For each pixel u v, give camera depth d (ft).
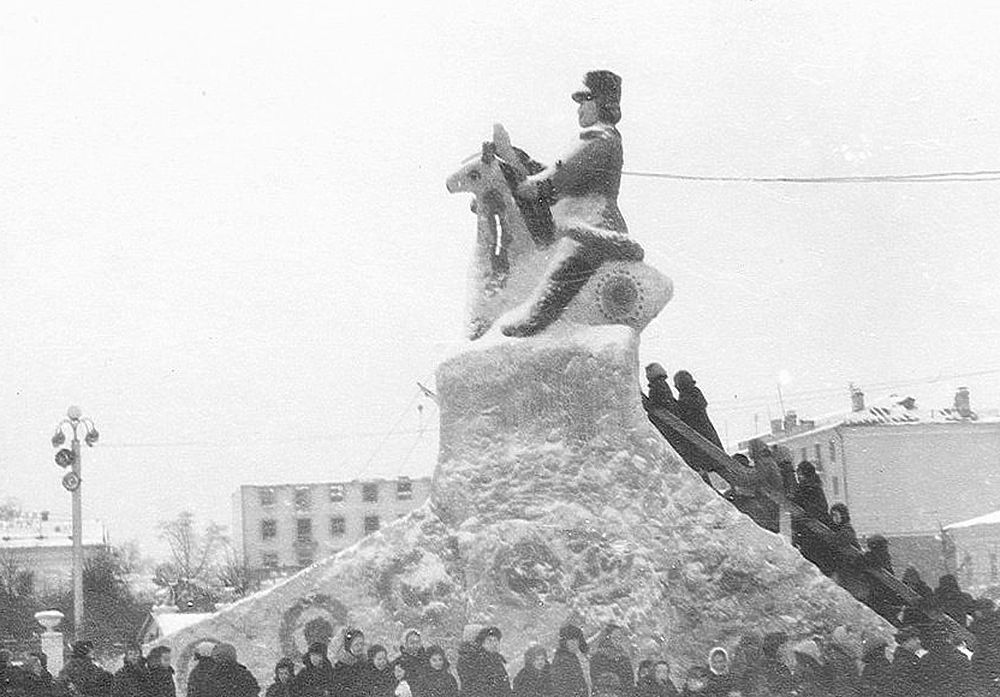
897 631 63.87
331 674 56.18
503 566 63.67
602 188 69.00
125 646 57.62
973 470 169.78
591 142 68.64
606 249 67.72
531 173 70.79
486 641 57.00
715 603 64.49
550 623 62.95
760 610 64.49
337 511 204.74
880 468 168.04
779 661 59.21
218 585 187.73
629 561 63.57
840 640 62.34
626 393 66.18
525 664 57.26
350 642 57.52
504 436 66.13
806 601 64.54
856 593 69.05
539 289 67.10
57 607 121.90
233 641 63.41
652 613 63.21
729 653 63.93
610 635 58.18
